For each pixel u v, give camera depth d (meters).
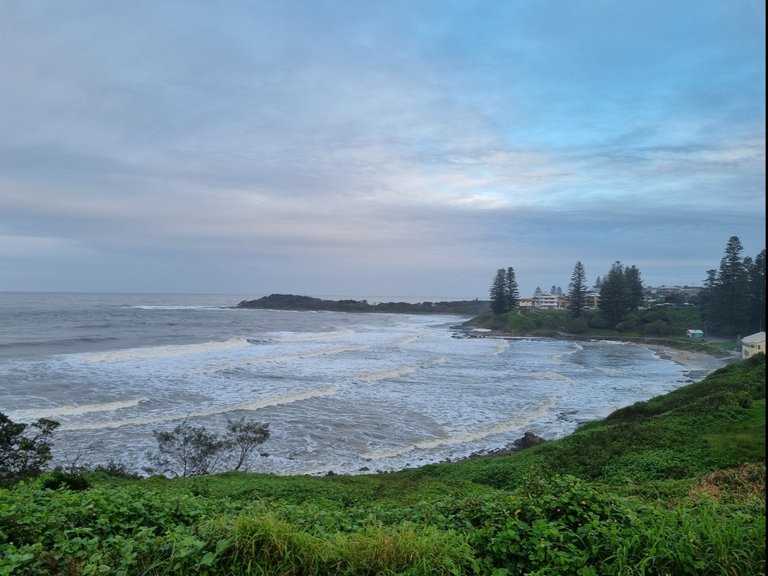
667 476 13.21
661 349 74.25
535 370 47.34
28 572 4.19
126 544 4.57
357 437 23.89
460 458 21.44
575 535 4.86
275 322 106.94
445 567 4.36
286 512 6.25
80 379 34.19
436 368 46.53
